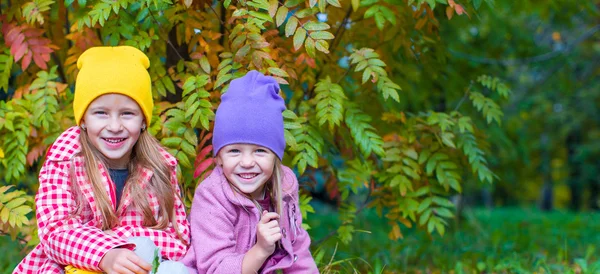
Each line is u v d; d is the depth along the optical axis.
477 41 7.13
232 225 2.84
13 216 3.27
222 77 3.22
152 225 2.94
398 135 3.91
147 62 2.99
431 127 3.91
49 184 2.77
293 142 3.28
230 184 2.87
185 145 3.32
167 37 3.55
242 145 2.77
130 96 2.77
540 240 6.02
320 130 3.68
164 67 3.82
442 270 4.38
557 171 18.22
